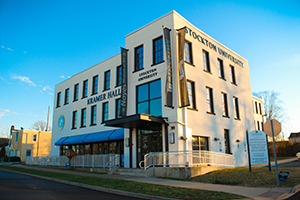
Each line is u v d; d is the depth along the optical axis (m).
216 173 13.35
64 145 27.02
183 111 15.55
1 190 9.71
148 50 17.72
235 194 8.43
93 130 23.17
